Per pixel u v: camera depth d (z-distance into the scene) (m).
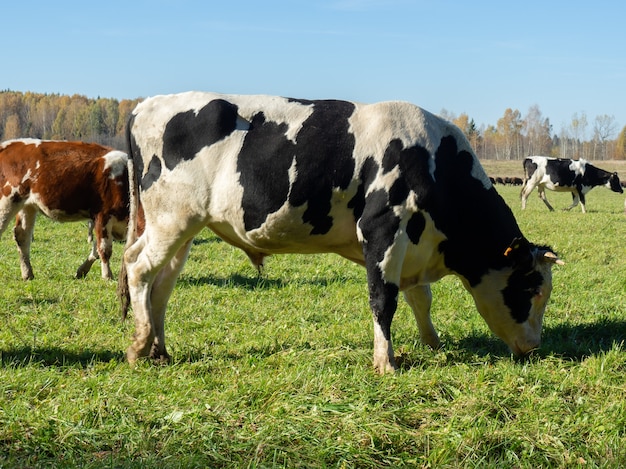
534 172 29.47
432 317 9.02
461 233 6.76
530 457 4.70
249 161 6.49
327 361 6.74
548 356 6.84
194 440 4.75
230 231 6.86
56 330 8.12
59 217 11.45
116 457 4.53
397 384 5.95
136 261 6.96
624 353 6.91
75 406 5.23
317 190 6.43
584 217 25.09
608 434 4.98
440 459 4.62
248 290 10.61
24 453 4.58
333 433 4.91
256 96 6.75
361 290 10.62
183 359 7.10
